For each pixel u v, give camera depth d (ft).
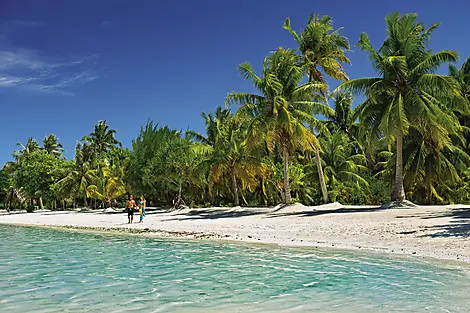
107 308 22.08
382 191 121.70
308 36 112.47
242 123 128.06
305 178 137.69
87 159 220.43
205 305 22.36
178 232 67.00
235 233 61.57
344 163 137.39
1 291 26.40
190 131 151.74
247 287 26.68
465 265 31.81
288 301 22.85
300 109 101.19
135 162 174.60
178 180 150.10
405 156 111.34
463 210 73.92
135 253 44.27
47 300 24.00
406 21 87.35
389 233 51.08
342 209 91.81
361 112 88.33
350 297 23.38
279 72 101.50
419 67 82.89
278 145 102.94
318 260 36.45
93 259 40.32
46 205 264.72
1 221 128.57
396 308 20.94
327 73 114.01
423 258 35.37
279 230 62.44
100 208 220.84
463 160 113.50
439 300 22.21
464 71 114.52
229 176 140.77
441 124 82.28
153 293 25.44
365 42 87.71
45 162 229.04
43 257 42.14
